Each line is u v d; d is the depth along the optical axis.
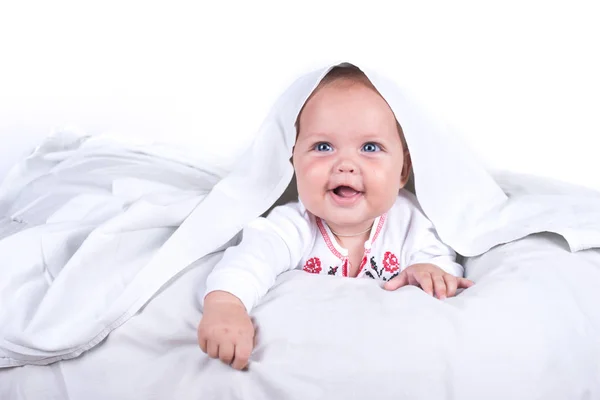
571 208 1.73
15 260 1.60
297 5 2.71
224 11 2.72
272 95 2.71
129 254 1.61
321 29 2.72
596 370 1.43
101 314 1.49
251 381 1.38
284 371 1.37
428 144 1.71
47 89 2.78
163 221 1.68
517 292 1.47
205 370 1.41
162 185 1.93
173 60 2.75
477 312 1.42
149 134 2.75
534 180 2.05
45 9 2.76
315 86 1.64
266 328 1.42
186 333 1.47
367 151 1.63
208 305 1.45
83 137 2.29
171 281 1.56
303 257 1.74
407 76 2.67
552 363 1.39
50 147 2.26
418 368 1.36
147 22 2.74
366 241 1.75
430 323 1.40
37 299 1.55
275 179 1.72
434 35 2.69
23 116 2.78
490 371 1.37
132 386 1.45
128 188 1.90
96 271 1.57
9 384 1.49
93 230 1.62
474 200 1.78
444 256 1.71
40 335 1.45
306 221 1.72
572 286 1.51
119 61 2.76
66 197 1.98
